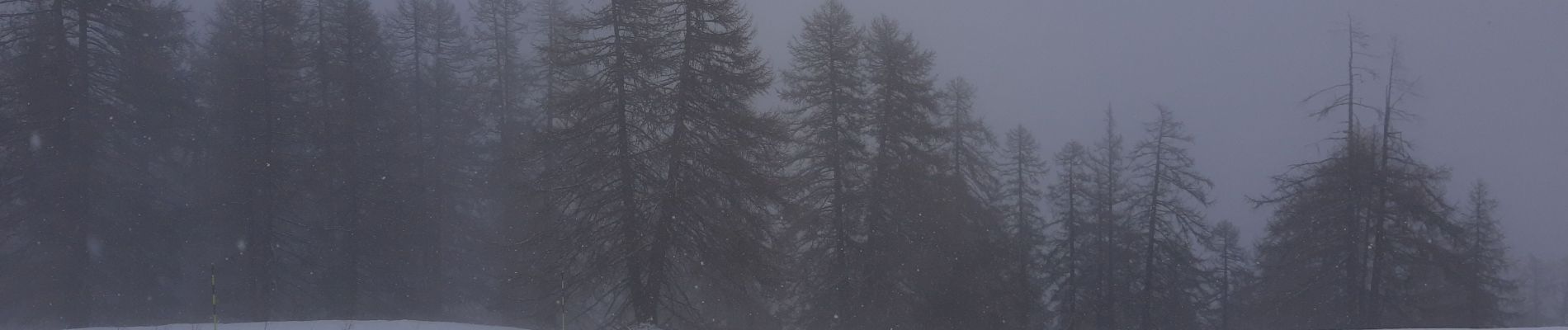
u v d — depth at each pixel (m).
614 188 20.84
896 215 26.83
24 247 26.53
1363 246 28.81
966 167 30.34
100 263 27.53
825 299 27.12
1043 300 35.03
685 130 20.67
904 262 26.94
